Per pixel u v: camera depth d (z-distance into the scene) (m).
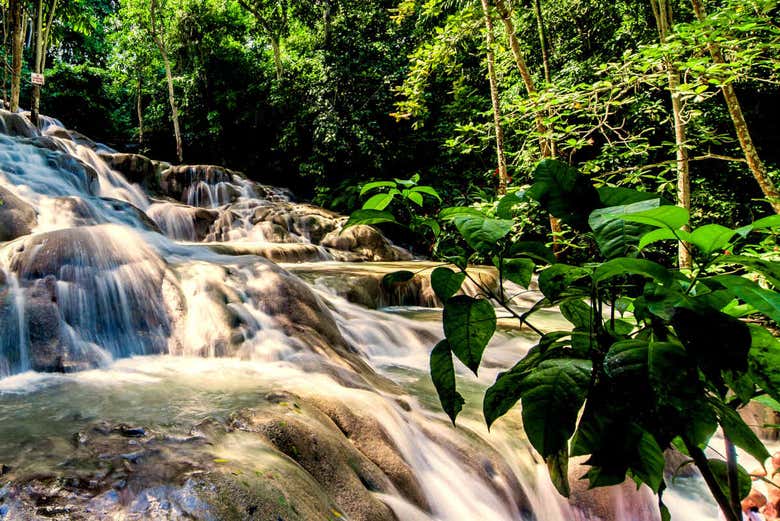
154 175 13.29
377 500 2.29
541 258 0.96
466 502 2.79
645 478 0.91
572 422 0.75
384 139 16.33
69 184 9.62
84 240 4.63
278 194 16.55
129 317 4.38
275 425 2.50
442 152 15.80
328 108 16.59
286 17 20.06
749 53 3.26
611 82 3.77
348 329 5.92
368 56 17.08
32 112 11.51
